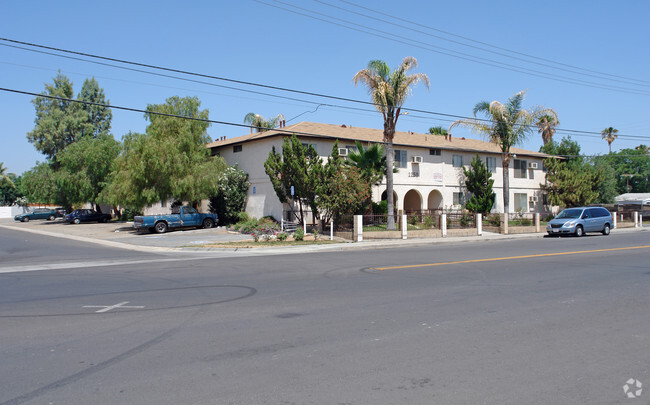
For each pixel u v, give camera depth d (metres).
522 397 4.53
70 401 4.51
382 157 30.50
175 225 31.69
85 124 54.91
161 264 16.11
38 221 54.88
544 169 43.25
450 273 12.66
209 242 24.38
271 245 22.80
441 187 37.28
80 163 45.72
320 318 7.71
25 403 4.47
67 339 6.63
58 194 49.22
